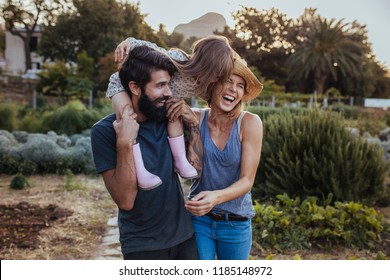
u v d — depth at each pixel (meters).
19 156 7.96
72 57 29.73
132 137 1.91
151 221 2.00
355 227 4.44
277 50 31.36
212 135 2.27
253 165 2.22
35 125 11.32
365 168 5.55
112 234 4.72
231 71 2.08
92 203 5.96
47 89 21.08
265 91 25.95
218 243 2.35
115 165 1.99
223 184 2.28
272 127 6.01
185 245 2.12
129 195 1.95
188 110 2.13
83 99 20.20
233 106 2.17
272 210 4.53
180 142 2.11
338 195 5.22
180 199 2.09
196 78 2.08
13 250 4.18
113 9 26.88
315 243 4.33
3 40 39.62
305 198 5.33
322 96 28.48
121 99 2.00
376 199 5.73
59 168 7.86
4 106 11.40
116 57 2.14
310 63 32.06
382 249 4.26
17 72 31.77
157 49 2.10
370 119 15.87
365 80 33.44
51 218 5.20
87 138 8.76
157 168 2.02
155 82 1.94
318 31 32.09
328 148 5.50
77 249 4.27
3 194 6.32
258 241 4.31
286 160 5.64
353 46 32.91
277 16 27.06
